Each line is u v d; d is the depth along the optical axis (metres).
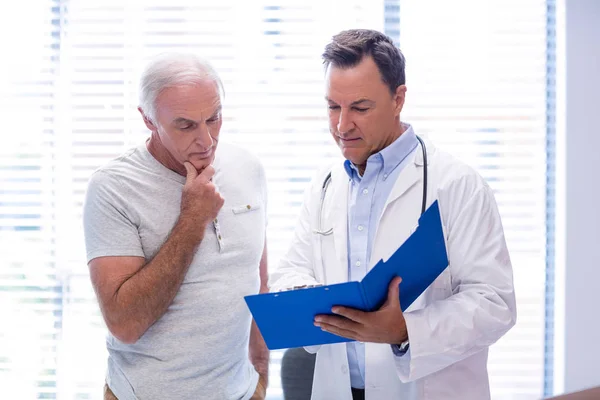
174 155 1.64
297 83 2.66
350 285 1.33
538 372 2.69
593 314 2.61
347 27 2.65
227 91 2.64
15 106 2.64
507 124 2.67
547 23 2.69
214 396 1.69
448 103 2.66
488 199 1.65
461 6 2.66
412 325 1.50
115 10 2.64
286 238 2.65
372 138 1.62
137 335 1.59
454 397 1.62
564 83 2.61
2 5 2.64
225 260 1.69
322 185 1.87
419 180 1.69
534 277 2.69
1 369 2.63
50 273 2.63
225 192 1.73
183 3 2.64
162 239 1.65
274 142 2.66
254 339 1.91
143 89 1.61
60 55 2.64
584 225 2.61
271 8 2.66
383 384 1.64
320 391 1.74
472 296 1.55
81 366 2.64
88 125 2.64
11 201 2.62
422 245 1.37
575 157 2.61
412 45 2.65
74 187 2.64
